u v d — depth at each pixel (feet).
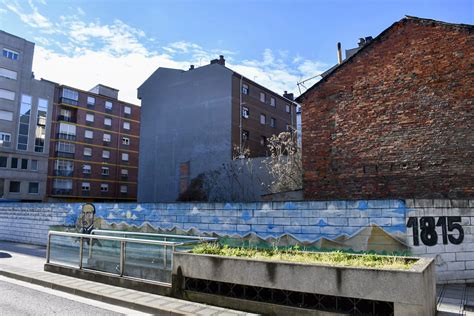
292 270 18.37
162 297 22.18
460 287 25.57
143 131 117.39
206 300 20.74
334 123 45.16
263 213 33.50
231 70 104.99
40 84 153.58
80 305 21.53
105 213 46.11
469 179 36.58
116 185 187.42
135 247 25.14
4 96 141.79
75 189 170.50
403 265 17.92
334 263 18.70
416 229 27.43
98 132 183.01
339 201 30.04
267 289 19.35
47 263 31.24
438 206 27.66
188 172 105.40
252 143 111.96
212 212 36.70
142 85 120.67
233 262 20.10
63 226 43.70
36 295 24.06
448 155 37.88
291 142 78.69
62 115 170.91
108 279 25.84
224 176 96.58
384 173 41.06
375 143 42.14
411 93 40.75
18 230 56.70
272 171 76.74
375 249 28.27
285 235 32.07
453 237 27.48
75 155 172.24
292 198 49.98
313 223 30.94
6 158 140.46
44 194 149.89
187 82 112.27
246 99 111.55
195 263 21.53
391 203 28.19
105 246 27.02
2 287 26.58
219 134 102.89
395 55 42.39
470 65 37.86
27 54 150.10
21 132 145.48
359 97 43.91
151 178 112.16
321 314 17.43
